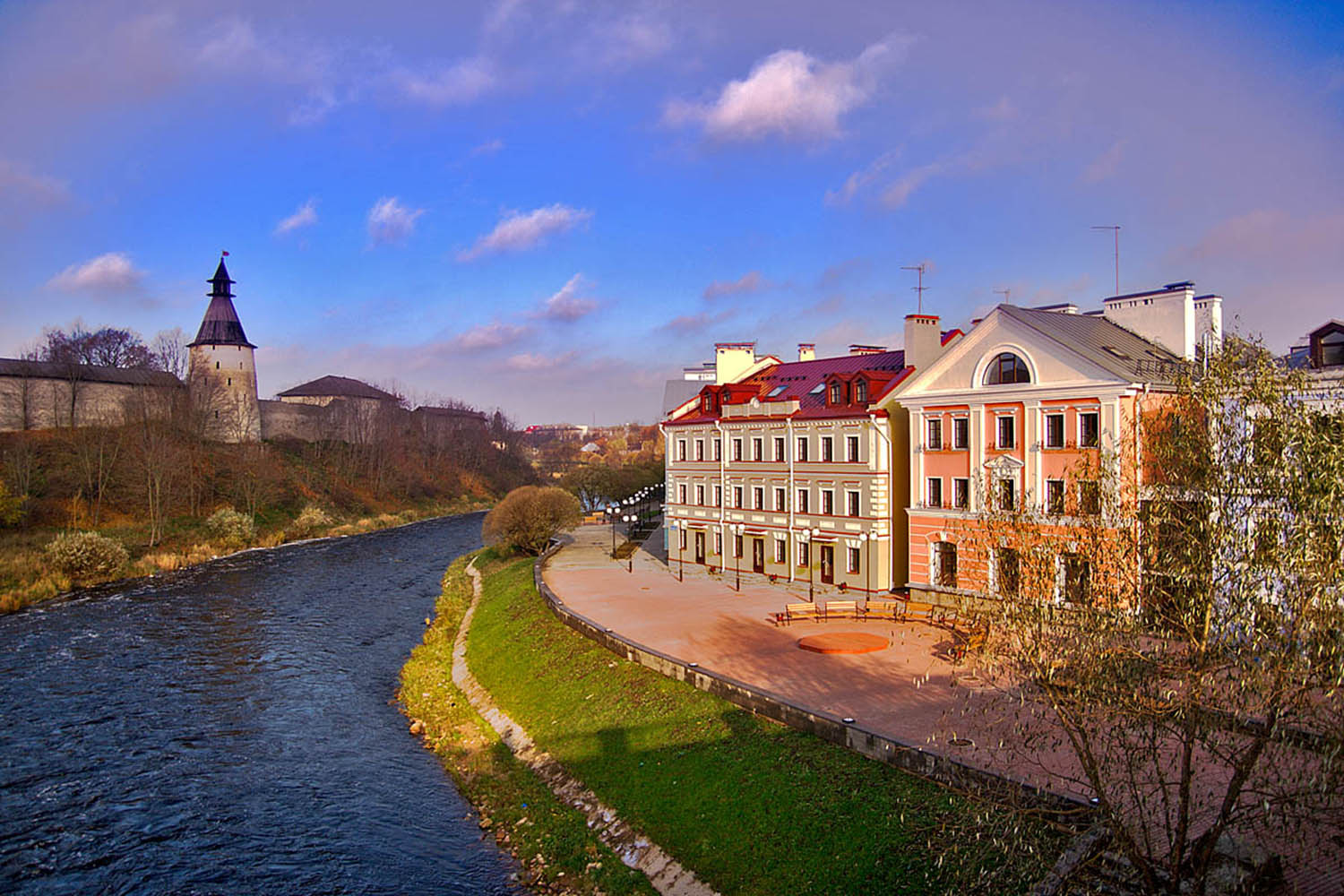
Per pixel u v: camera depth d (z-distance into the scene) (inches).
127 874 1019.9
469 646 1996.8
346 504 5088.6
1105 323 1817.2
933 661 1407.5
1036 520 756.0
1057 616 676.7
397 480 5782.5
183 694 1678.2
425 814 1185.4
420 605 2613.2
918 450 1849.2
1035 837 761.0
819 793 984.9
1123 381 1485.0
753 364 2800.2
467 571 3149.6
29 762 1334.9
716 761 1123.9
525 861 1047.0
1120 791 698.2
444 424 7406.5
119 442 3956.7
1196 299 1697.8
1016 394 1657.2
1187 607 639.1
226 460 4724.4
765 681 1334.9
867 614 1771.7
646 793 1114.1
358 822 1157.7
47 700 1622.8
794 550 2279.8
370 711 1610.5
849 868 860.6
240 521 3804.1
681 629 1736.0
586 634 1722.4
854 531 2079.2
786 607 1935.3
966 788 858.1
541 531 3088.1
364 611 2488.9
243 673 1825.8
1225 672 635.5
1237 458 659.4
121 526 3604.8
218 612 2420.0
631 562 2751.0
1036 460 1627.7
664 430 2790.4
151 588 2780.5
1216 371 680.4
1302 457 622.5
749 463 2431.1
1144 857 671.8
